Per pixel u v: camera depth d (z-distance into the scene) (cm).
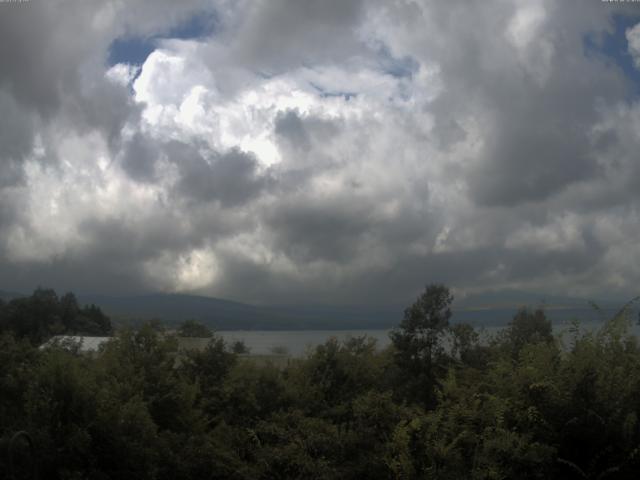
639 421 605
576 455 609
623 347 684
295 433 766
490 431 621
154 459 714
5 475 607
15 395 737
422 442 647
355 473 676
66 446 645
